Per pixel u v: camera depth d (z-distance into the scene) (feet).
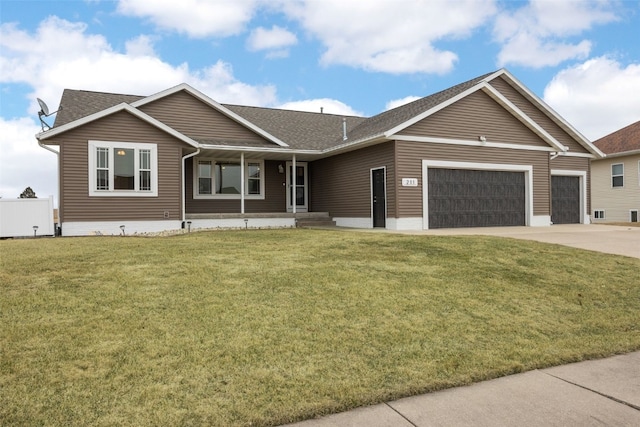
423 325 15.51
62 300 16.49
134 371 11.22
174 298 17.02
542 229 49.14
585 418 9.80
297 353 12.72
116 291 17.74
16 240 34.99
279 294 17.94
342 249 28.76
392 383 11.21
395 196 47.44
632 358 13.74
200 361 11.91
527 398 10.77
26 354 11.98
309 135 63.52
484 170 53.47
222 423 9.12
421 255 27.09
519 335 15.26
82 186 43.06
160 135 46.47
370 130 55.01
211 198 57.88
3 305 15.79
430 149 49.62
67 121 45.70
